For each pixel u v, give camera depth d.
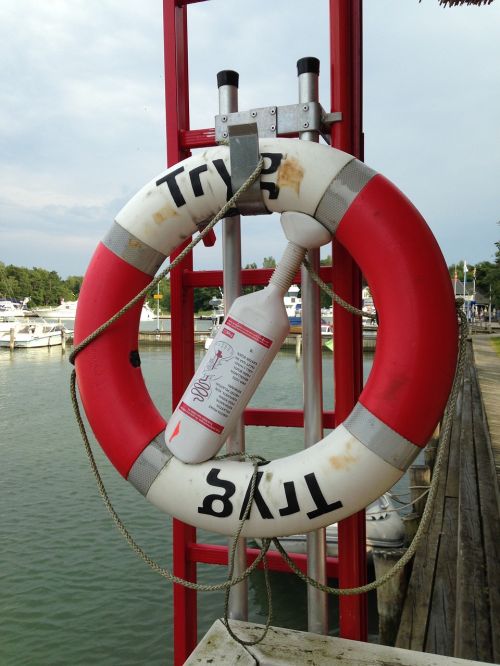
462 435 6.86
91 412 1.66
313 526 1.49
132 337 1.71
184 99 2.05
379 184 1.52
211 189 1.61
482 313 56.47
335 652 1.68
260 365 1.55
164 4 1.98
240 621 1.86
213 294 59.50
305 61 1.72
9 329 37.19
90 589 6.06
